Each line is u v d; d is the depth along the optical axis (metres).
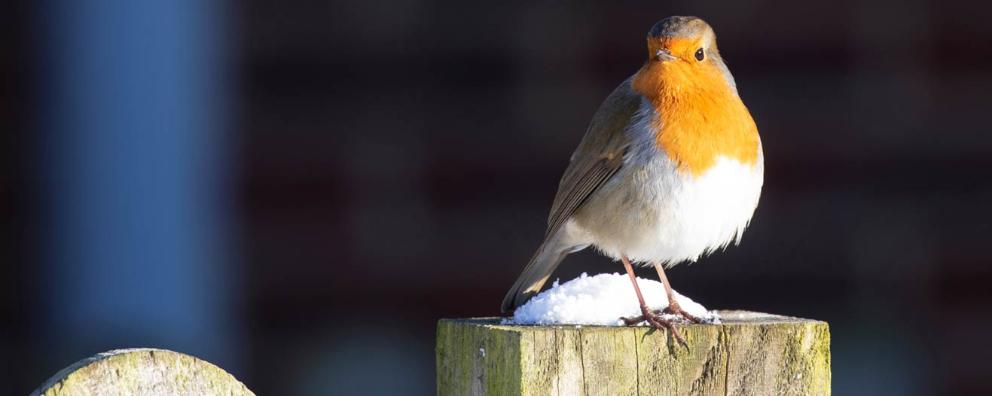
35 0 12.98
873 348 12.05
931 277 12.10
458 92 12.55
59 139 12.76
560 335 5.24
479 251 12.24
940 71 12.25
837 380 12.02
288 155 12.41
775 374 5.46
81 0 12.82
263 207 12.35
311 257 12.26
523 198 12.30
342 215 12.30
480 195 12.35
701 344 5.39
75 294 12.58
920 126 12.21
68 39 12.82
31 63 12.91
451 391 5.67
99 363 4.43
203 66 12.59
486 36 12.62
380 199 12.33
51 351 12.36
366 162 12.41
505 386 5.26
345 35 12.59
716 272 12.07
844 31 12.31
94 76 12.74
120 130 12.62
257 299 12.22
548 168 12.34
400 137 12.42
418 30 12.62
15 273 12.66
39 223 12.73
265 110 12.49
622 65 12.52
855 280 12.09
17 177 12.80
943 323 12.04
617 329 5.35
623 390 5.30
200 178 12.46
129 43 12.66
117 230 12.52
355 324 12.17
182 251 12.38
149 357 4.52
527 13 12.61
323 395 12.05
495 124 12.46
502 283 12.18
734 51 12.31
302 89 12.54
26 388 12.34
